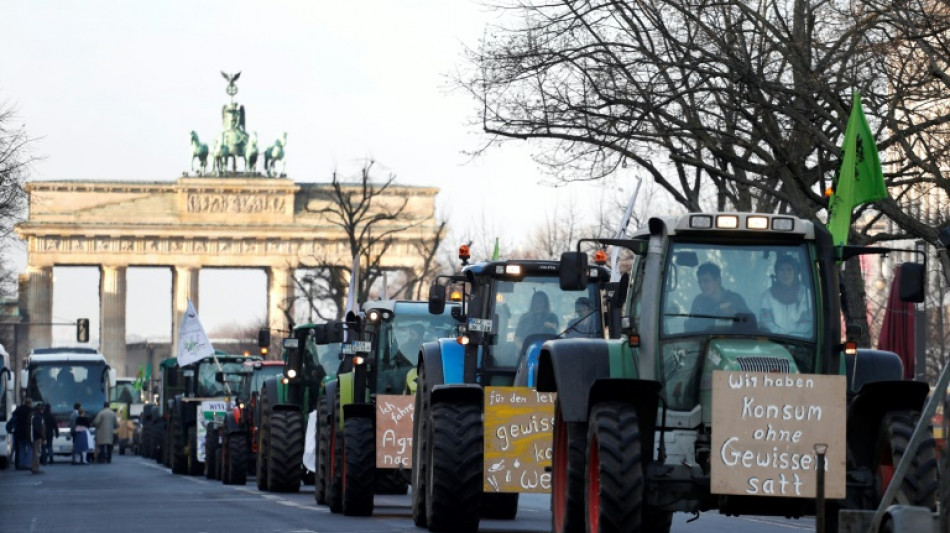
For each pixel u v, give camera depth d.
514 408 24.88
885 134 48.72
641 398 18.52
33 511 35.16
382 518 30.84
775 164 43.88
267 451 47.09
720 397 17.69
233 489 48.50
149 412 106.50
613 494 17.83
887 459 17.69
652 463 18.47
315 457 38.72
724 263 19.19
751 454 17.62
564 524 20.59
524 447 24.81
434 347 27.41
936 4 38.81
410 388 31.84
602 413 18.38
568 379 19.50
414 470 28.23
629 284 20.45
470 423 25.47
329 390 35.41
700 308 19.08
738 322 18.97
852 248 19.17
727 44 43.25
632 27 45.28
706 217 19.09
